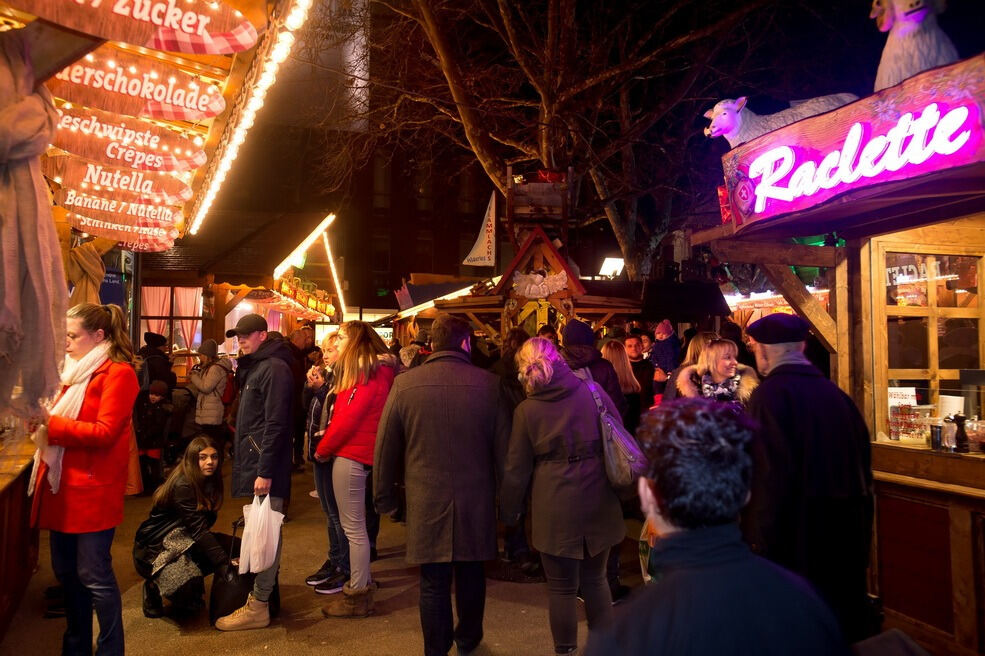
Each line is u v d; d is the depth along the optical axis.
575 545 3.18
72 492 3.07
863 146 3.26
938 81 2.90
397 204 35.53
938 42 3.67
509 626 4.12
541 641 3.90
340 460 4.24
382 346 4.39
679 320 10.35
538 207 7.89
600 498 3.25
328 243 20.12
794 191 3.72
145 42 2.47
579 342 4.04
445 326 3.58
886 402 4.43
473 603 3.41
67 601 3.20
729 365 3.84
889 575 3.94
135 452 6.29
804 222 4.38
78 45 2.41
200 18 2.55
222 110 3.80
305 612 4.34
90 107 3.64
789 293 4.57
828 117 3.49
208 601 4.53
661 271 12.44
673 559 1.26
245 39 2.65
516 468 3.29
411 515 3.30
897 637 1.64
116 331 3.32
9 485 3.65
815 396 2.73
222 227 20.09
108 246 6.61
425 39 12.87
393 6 11.43
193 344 17.41
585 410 3.31
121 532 6.15
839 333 4.55
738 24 11.34
